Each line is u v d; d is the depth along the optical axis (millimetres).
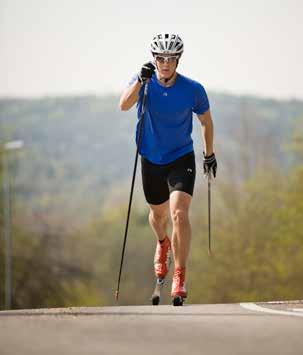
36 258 82562
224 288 85875
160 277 19797
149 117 18406
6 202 81000
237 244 85562
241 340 11836
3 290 81375
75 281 90812
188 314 14695
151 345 11367
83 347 11102
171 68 17781
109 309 15812
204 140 19250
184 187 18234
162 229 19625
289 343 11609
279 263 84562
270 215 86250
